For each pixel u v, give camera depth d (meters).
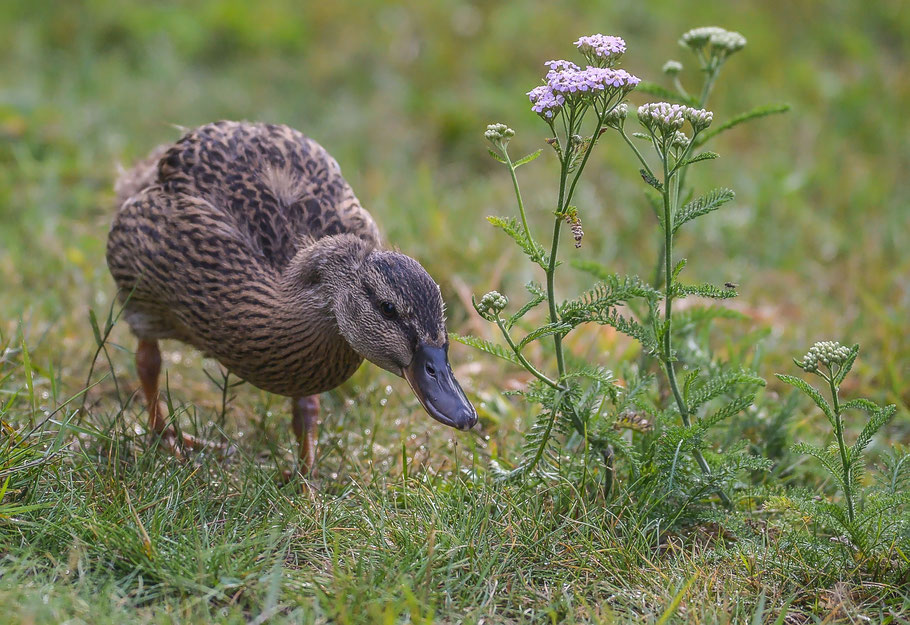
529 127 13.53
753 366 8.26
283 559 5.99
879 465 7.12
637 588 5.98
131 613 5.38
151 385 7.91
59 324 8.98
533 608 5.79
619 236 11.39
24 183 11.60
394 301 6.58
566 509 6.64
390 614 5.18
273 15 15.35
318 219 7.62
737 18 15.87
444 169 13.09
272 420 8.02
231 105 13.70
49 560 5.79
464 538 6.18
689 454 6.68
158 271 7.46
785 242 11.42
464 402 6.50
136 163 8.94
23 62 14.12
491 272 10.26
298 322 7.07
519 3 15.80
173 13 15.24
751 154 13.38
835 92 14.58
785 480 7.38
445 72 14.50
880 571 6.16
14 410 7.24
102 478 6.60
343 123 13.52
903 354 9.05
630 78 5.85
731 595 5.92
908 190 12.77
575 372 6.59
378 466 7.41
